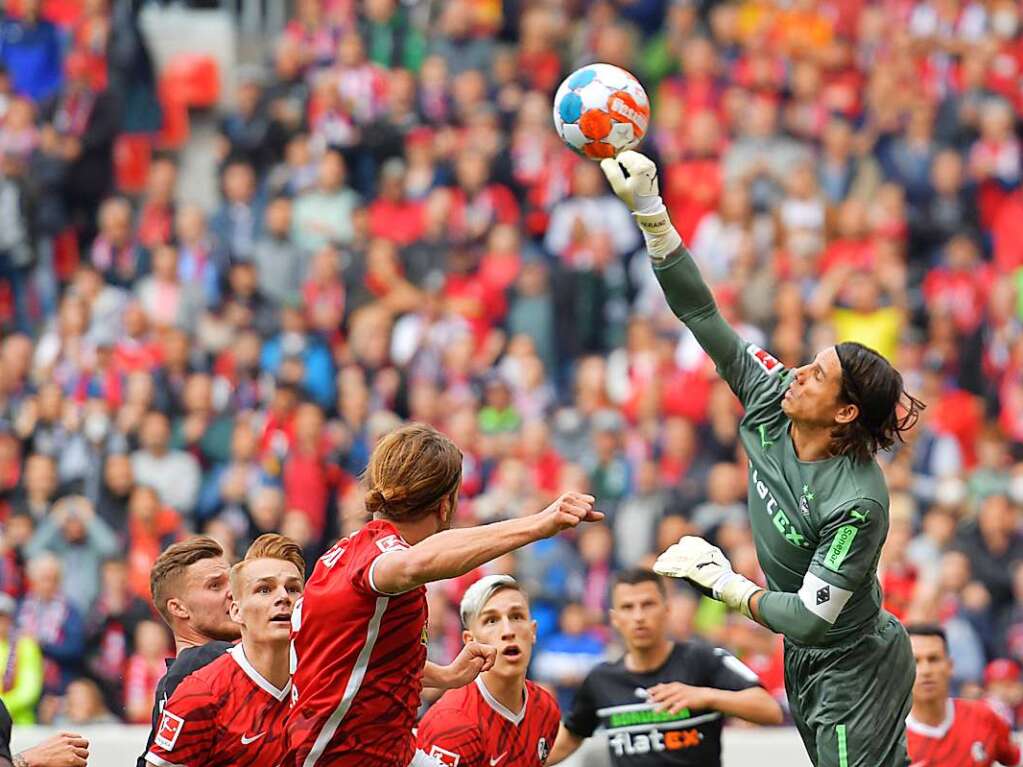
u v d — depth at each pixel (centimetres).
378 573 1719
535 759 2330
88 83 5631
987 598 4078
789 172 5691
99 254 5309
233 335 5078
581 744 2667
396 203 5475
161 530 4297
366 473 1828
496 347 5031
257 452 4453
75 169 5550
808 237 5353
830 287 5206
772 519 1970
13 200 5416
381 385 4812
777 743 3059
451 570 1673
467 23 5991
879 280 5284
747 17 6241
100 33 5731
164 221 5347
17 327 5381
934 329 5228
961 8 6206
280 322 5028
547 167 5456
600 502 4444
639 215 2025
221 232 5378
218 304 5253
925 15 6216
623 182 2016
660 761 2575
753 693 2470
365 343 4891
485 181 5438
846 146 5750
